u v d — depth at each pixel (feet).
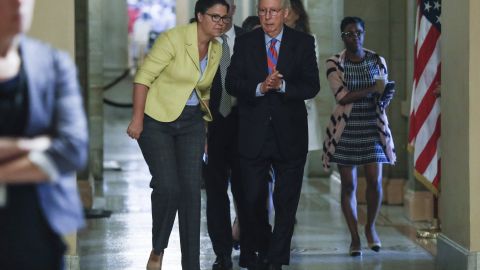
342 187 69.97
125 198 99.45
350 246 70.33
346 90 68.74
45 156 31.14
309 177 113.91
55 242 32.60
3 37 30.96
